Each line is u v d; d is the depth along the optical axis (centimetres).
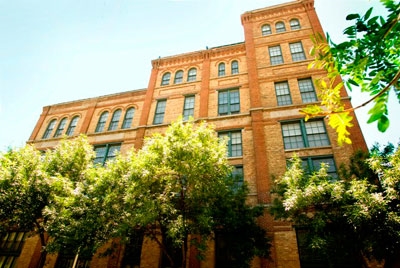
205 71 2161
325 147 1457
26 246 1648
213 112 1884
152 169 1000
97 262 1459
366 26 264
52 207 1102
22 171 1192
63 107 2509
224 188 1048
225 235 1105
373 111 238
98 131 2202
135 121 2125
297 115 1631
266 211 1304
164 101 2136
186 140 1019
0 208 1144
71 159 1384
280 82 1859
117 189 1073
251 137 1648
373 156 915
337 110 270
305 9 2228
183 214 1012
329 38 290
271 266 1169
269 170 1459
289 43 2069
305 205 899
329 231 895
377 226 797
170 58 2402
